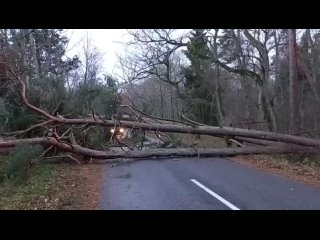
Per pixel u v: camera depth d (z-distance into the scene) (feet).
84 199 32.35
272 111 87.35
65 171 49.49
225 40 96.48
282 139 62.13
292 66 68.33
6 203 31.81
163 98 174.91
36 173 46.93
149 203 30.25
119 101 78.74
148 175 45.68
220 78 113.91
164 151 61.62
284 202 28.91
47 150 54.39
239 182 38.73
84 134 61.82
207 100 128.67
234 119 113.80
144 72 107.76
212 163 55.26
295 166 47.98
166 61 106.52
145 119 69.77
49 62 84.58
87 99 74.43
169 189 36.19
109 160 61.21
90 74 157.48
